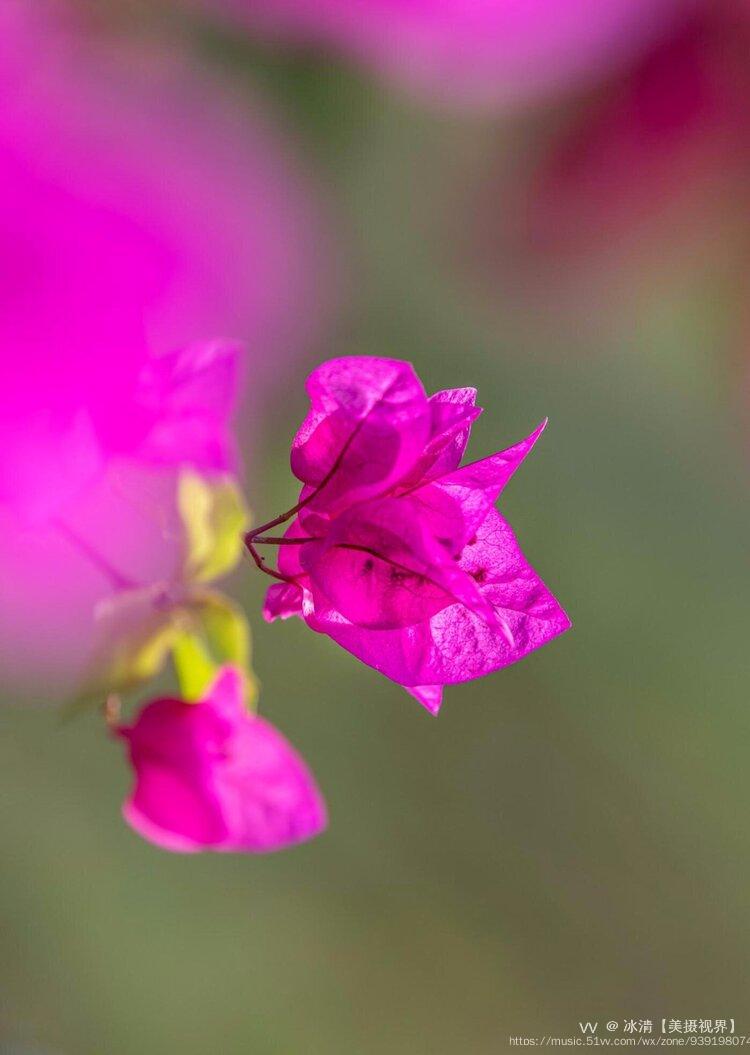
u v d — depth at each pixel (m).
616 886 1.11
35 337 0.36
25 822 0.94
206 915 0.99
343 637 0.45
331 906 1.03
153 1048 0.93
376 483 0.45
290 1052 0.96
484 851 1.08
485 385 0.84
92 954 0.94
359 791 1.06
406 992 1.03
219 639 0.47
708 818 1.13
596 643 1.07
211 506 0.46
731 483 1.00
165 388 0.42
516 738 1.11
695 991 1.09
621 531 1.00
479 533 0.45
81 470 0.37
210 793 0.46
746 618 1.06
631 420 0.93
